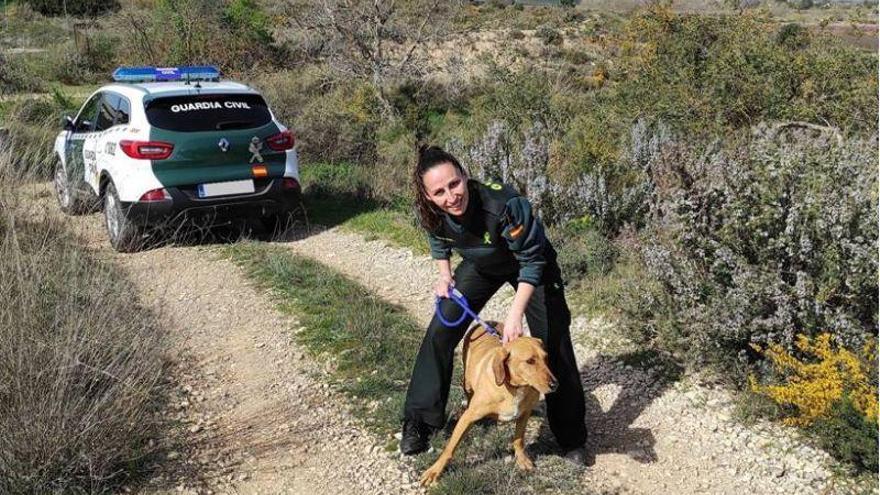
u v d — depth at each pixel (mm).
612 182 8148
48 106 14664
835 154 5312
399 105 16406
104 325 4672
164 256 8156
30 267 5113
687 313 5109
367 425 4699
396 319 6305
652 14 11477
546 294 4020
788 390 4336
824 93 9492
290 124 12984
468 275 4035
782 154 5348
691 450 4453
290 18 18484
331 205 10414
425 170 3641
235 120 8461
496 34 20000
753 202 5168
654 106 10172
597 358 5582
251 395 5117
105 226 9156
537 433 4559
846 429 4141
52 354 4289
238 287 7141
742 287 4871
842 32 11117
